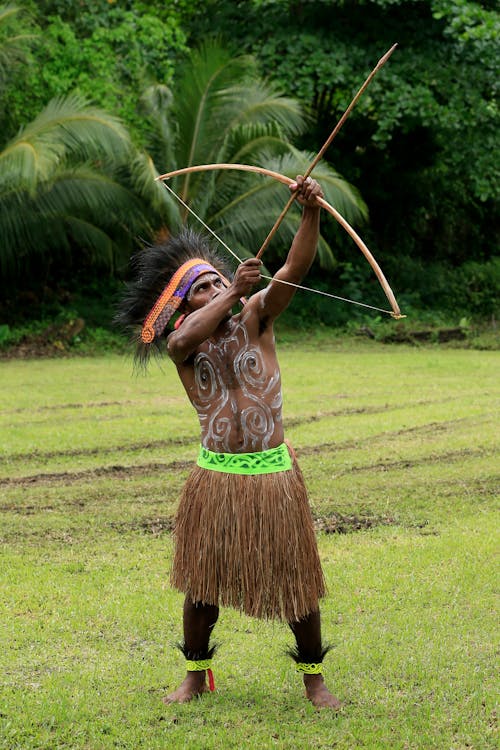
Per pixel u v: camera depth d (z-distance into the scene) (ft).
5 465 34.86
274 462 15.61
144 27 89.61
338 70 88.94
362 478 32.14
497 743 14.53
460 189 110.63
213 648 16.51
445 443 37.50
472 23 84.79
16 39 76.64
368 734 14.75
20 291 90.02
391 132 100.73
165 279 16.47
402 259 104.99
